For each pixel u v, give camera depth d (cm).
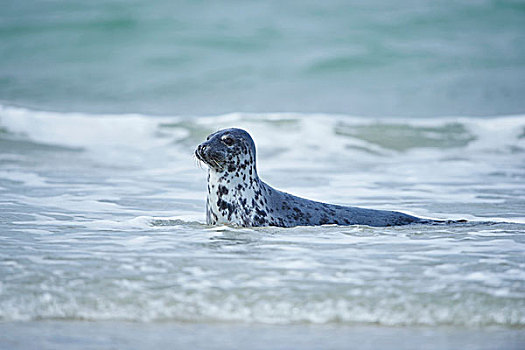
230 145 2936
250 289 2056
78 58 9700
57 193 3944
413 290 2056
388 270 2280
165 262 2355
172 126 6372
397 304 1947
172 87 8688
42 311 1888
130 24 10519
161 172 4919
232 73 9169
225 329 1789
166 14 10806
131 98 8262
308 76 9100
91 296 1984
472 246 2659
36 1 11162
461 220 3253
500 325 1827
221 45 9988
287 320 1852
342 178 4753
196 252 2514
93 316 1864
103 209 3500
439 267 2322
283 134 6188
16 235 2792
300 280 2150
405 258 2453
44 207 3491
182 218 3256
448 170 5112
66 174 4669
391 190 4259
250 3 11238
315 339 1723
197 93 8506
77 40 10150
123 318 1858
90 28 10419
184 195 4022
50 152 5453
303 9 11019
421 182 4594
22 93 8288
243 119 6538
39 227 2978
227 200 2986
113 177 4641
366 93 8469
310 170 5109
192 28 10431
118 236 2805
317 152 5791
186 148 5819
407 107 7900
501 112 7569
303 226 3016
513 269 2291
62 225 3034
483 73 9038
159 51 9844
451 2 11212
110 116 6544
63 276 2158
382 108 7862
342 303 1952
